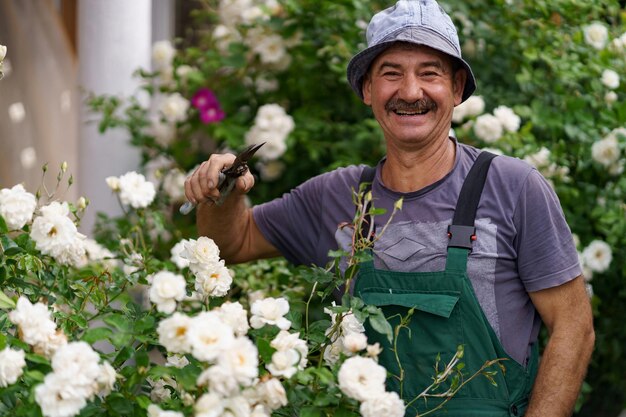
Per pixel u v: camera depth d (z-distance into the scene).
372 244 2.64
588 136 4.16
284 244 2.97
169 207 4.62
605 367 4.36
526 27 4.54
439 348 2.55
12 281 2.56
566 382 2.55
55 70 5.56
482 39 4.61
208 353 2.02
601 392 4.55
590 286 3.90
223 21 4.94
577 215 4.07
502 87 4.57
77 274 3.06
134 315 2.52
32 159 5.44
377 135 4.38
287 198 2.96
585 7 4.49
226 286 2.56
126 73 4.46
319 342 2.47
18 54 5.43
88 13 4.44
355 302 2.39
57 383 2.01
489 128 4.05
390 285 2.60
